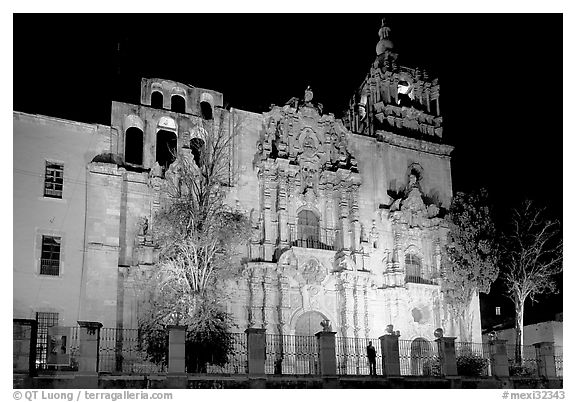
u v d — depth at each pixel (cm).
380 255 5672
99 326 3150
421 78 6512
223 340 3922
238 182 5300
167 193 4944
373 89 6288
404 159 6066
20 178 4597
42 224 4581
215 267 4338
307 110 5734
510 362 5009
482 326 7138
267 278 5112
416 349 5497
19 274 4434
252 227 5203
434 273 5775
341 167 5659
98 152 4912
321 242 5509
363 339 5000
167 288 4312
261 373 3328
